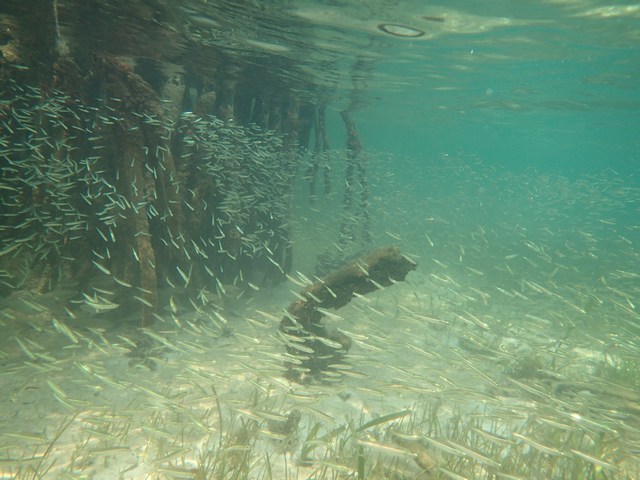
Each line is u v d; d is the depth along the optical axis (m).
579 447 5.01
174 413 5.61
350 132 16.36
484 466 4.78
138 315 8.65
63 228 8.80
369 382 7.43
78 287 8.73
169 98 10.63
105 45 11.66
